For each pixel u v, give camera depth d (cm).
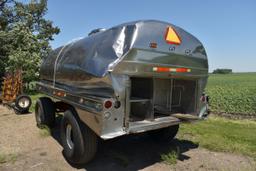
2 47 1688
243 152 489
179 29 423
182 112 506
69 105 464
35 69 1722
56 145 516
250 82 4550
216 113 1007
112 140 551
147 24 369
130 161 435
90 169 399
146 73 376
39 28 2578
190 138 585
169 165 420
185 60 434
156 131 541
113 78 339
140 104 439
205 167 416
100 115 328
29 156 453
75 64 430
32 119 775
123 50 350
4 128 659
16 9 2142
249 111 1089
